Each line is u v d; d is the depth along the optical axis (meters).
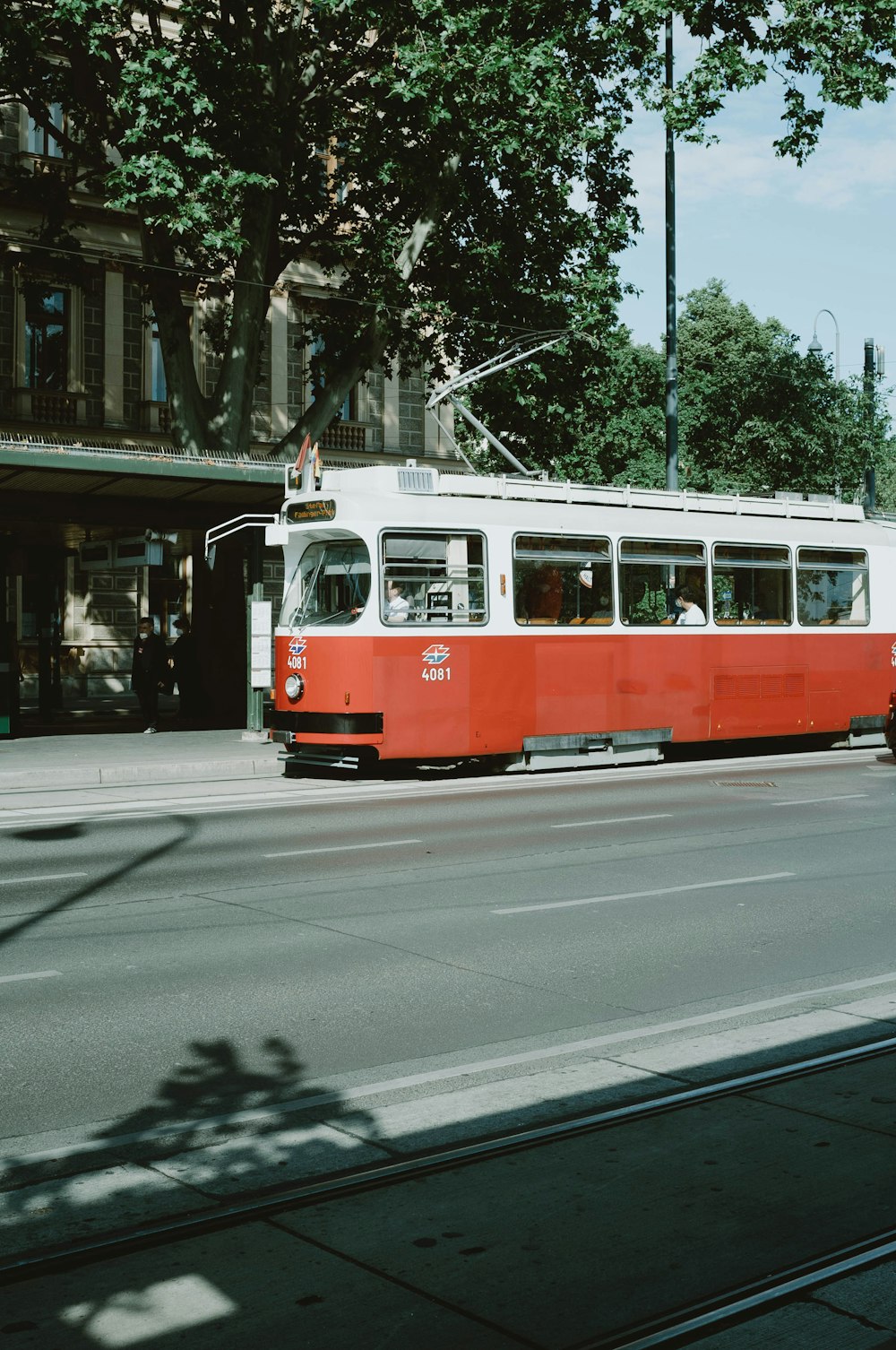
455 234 26.38
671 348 26.83
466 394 26.73
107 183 20.95
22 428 32.44
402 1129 5.02
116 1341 3.43
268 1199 4.28
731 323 54.62
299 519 17.42
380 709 16.52
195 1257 3.90
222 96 21.53
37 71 23.56
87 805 14.97
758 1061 5.82
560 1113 5.17
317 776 17.89
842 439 34.25
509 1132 4.95
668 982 7.29
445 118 21.66
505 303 26.16
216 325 27.81
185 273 23.81
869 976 7.44
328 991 7.07
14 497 19.78
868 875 10.55
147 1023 6.49
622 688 18.69
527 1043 6.19
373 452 39.44
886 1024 6.38
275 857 11.38
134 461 18.55
